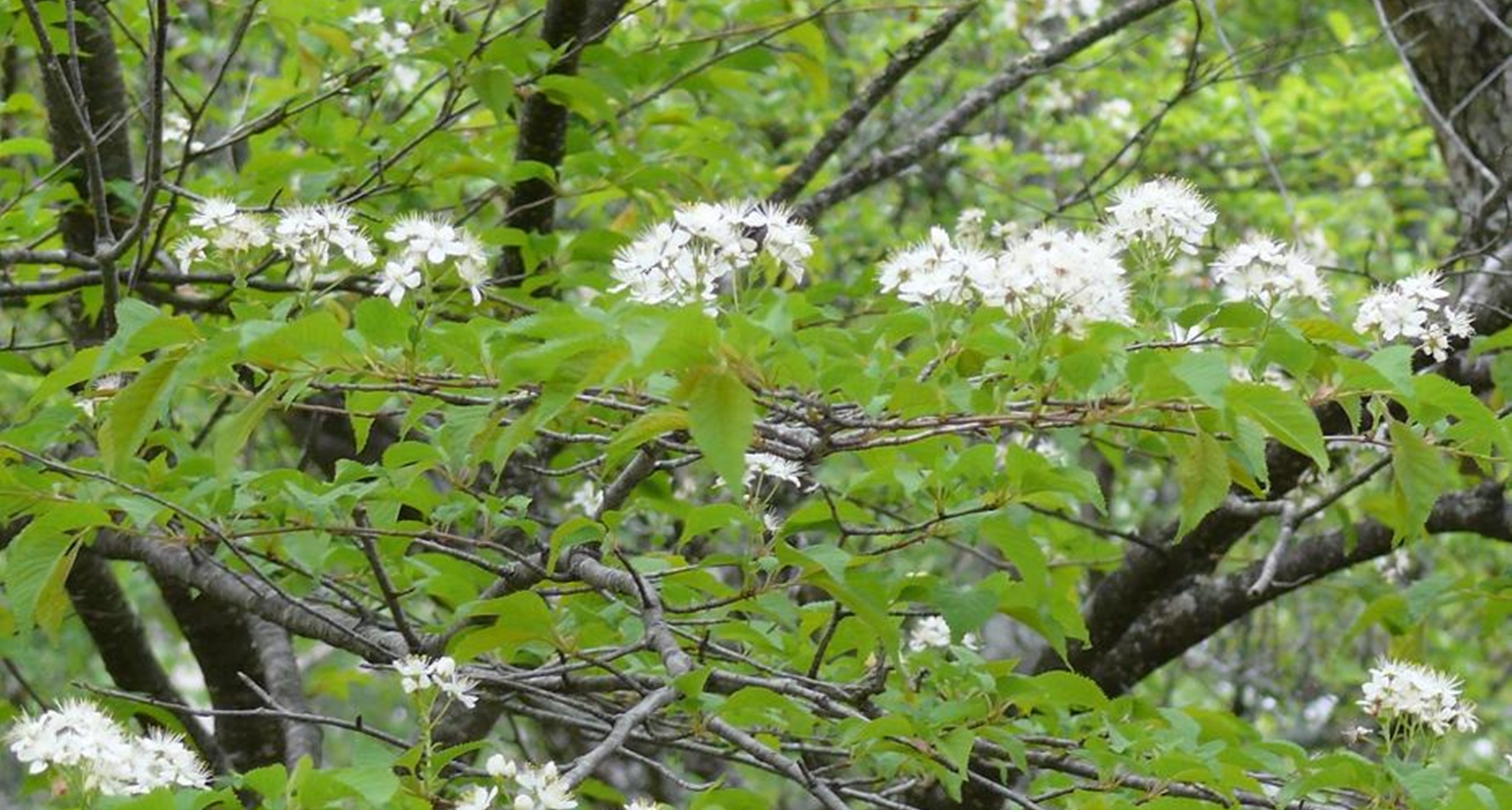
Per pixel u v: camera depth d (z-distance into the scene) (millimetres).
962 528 3891
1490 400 6195
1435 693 4133
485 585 5414
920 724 4051
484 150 6574
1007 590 4223
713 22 7906
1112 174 10594
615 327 2885
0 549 5578
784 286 5090
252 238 3953
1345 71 11383
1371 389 3367
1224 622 6723
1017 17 9086
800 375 3016
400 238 3480
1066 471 3646
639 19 6953
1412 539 3420
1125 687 6922
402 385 3418
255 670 6777
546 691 4254
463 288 4285
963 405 3250
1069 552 7133
